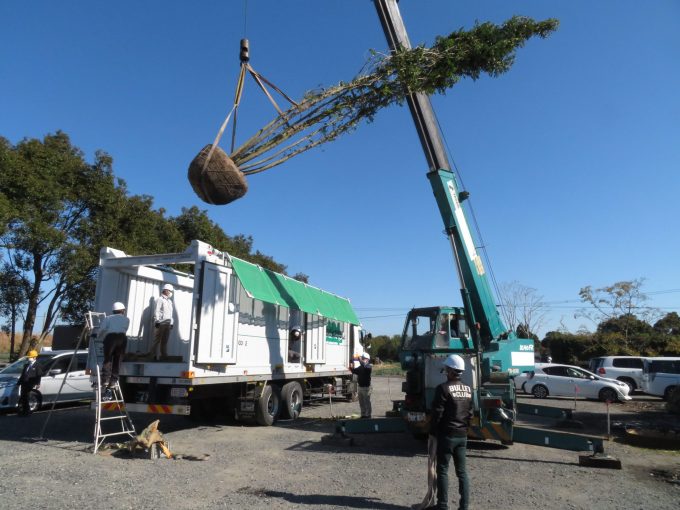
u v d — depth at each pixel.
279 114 8.10
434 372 9.24
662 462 8.74
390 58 8.70
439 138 10.06
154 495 6.04
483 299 9.89
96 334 9.54
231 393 11.68
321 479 7.04
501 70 8.97
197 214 28.69
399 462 8.21
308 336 14.78
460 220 9.94
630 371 22.83
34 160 18.59
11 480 6.55
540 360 38.38
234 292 11.02
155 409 9.50
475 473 7.66
